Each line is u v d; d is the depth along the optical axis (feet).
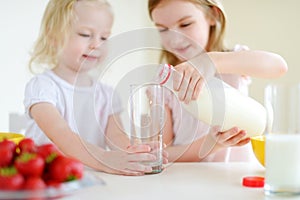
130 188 2.95
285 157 2.75
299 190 2.77
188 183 3.10
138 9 7.64
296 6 7.58
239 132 3.71
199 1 4.86
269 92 2.92
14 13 6.23
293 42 7.63
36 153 2.60
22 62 6.29
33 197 2.34
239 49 5.41
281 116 2.82
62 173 2.46
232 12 7.76
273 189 2.76
